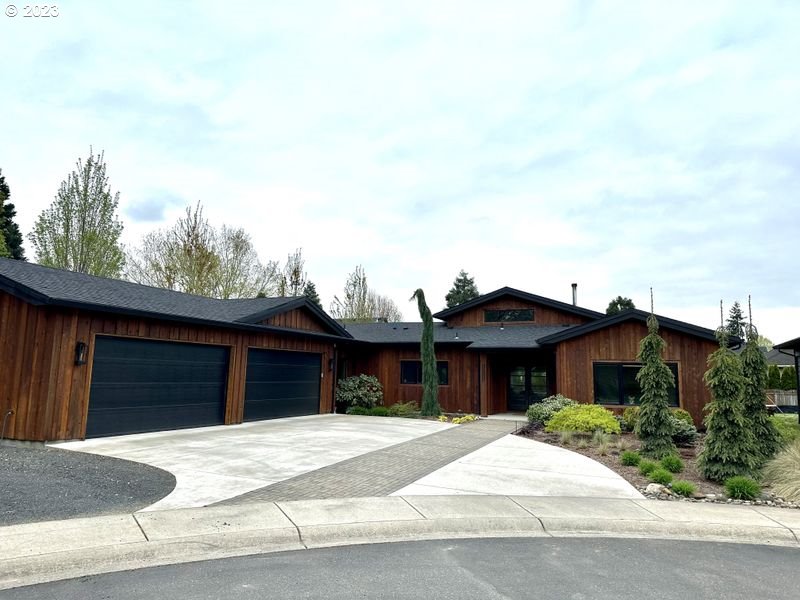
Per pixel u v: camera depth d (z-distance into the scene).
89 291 11.12
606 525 5.85
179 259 27.50
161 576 4.12
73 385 9.93
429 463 9.05
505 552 4.96
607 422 12.41
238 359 14.05
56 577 4.05
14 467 7.62
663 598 3.92
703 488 7.83
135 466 8.02
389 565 4.50
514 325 21.80
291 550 4.87
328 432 12.74
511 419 17.48
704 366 14.93
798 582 4.32
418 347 20.44
